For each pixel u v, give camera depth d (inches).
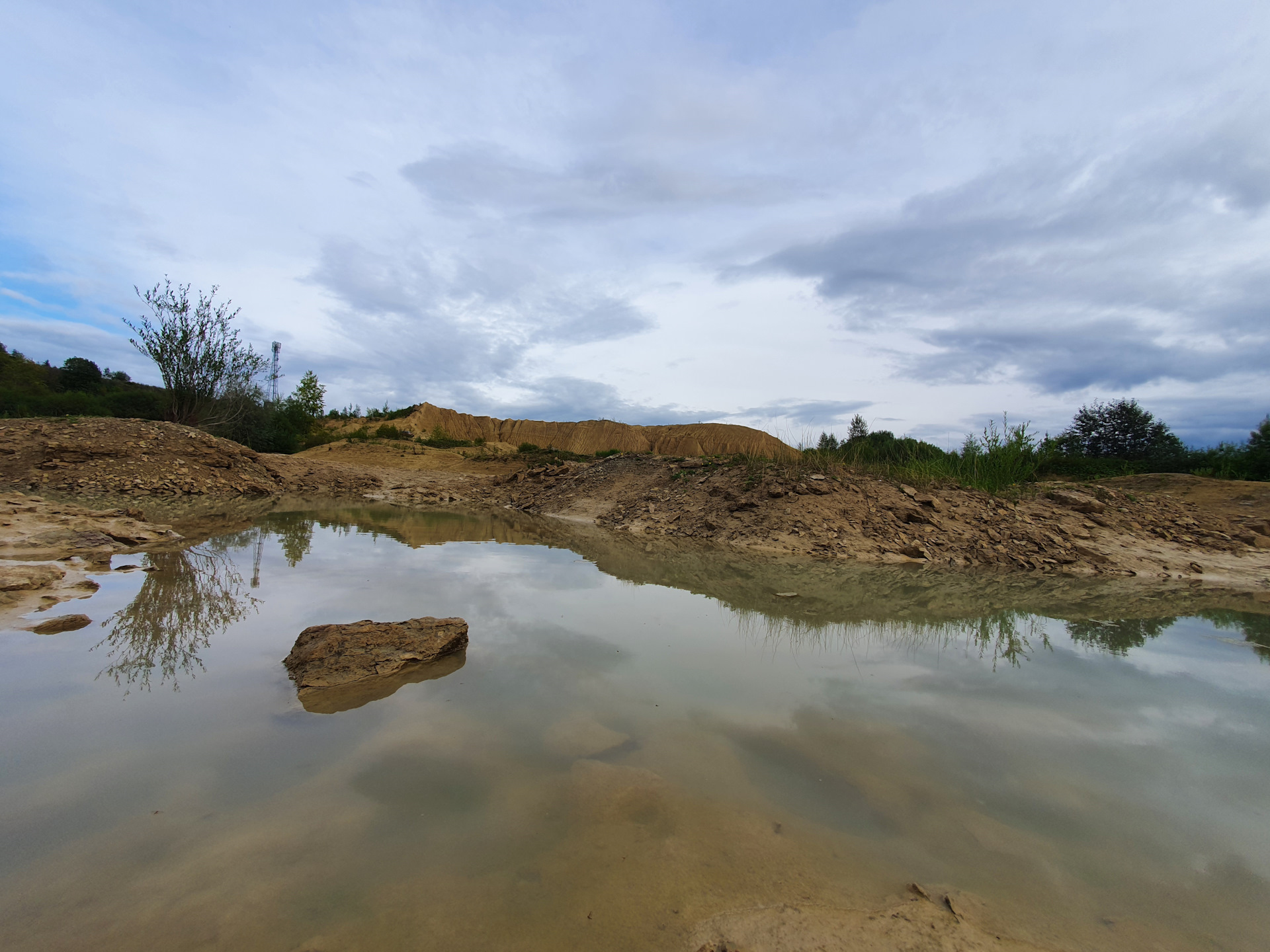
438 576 273.0
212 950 65.8
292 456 942.4
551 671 159.3
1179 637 222.2
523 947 68.1
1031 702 151.0
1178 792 109.2
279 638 177.9
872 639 204.5
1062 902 79.2
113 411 1236.5
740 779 107.9
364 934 69.1
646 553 378.6
